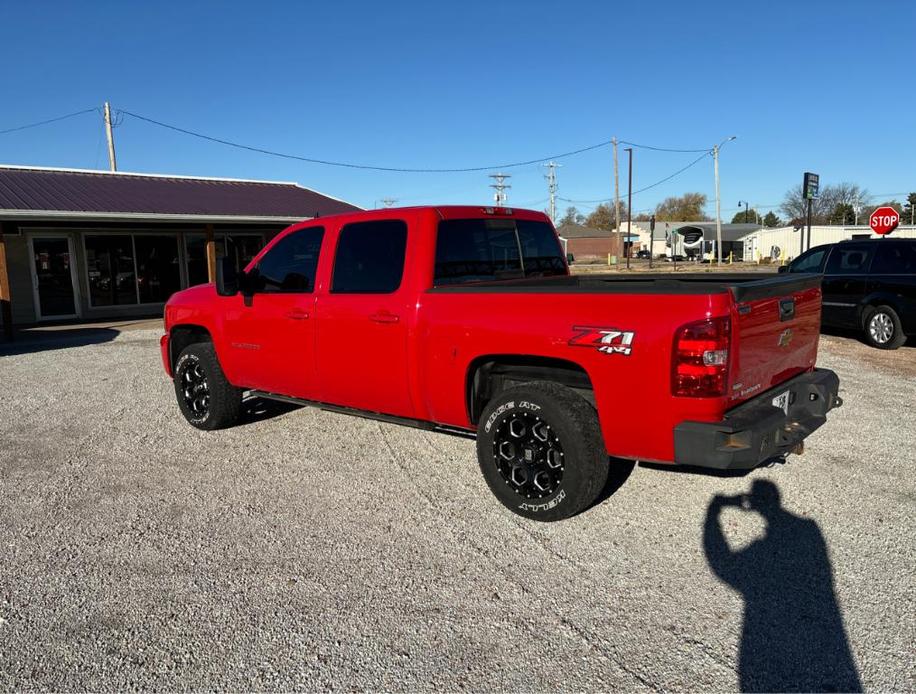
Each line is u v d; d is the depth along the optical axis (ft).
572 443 12.40
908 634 9.53
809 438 18.34
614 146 166.30
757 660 9.06
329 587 11.10
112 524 13.64
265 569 11.71
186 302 20.39
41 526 13.57
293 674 8.94
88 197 55.88
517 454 13.39
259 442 19.02
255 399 24.21
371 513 14.02
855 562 11.59
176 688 8.70
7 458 17.93
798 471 15.87
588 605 10.46
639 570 11.48
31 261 57.00
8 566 11.93
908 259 31.94
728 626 9.85
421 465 16.89
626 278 17.02
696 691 8.50
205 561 12.03
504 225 17.11
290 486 15.60
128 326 52.34
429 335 14.38
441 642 9.59
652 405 11.57
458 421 14.61
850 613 10.08
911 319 31.40
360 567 11.74
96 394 25.86
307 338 16.90
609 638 9.62
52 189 56.44
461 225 15.71
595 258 268.62
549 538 12.70
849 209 274.57
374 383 15.70
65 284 58.80
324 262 16.63
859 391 23.89
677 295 11.30
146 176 70.69
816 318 15.21
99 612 10.44
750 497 14.38
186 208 58.39
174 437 19.69
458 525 13.35
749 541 12.43
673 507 13.96
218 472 16.61
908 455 16.90
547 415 12.60
